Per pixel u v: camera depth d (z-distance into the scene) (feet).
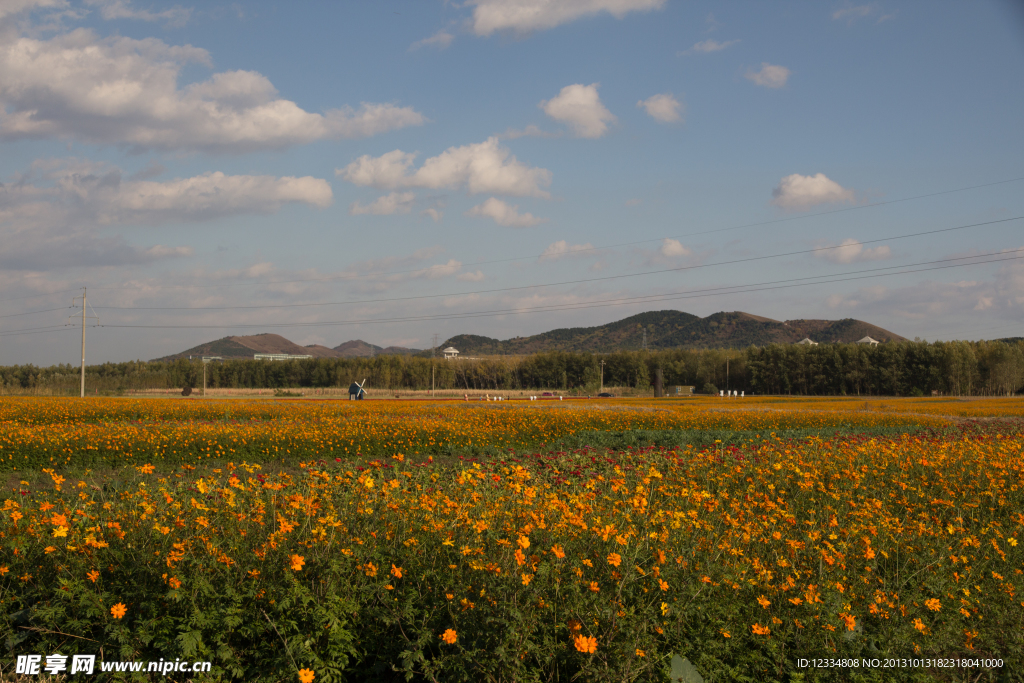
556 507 19.15
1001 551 21.16
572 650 13.80
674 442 59.47
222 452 53.36
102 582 15.37
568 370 341.62
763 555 18.39
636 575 14.98
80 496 20.30
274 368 337.93
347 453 56.49
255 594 14.26
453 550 16.58
